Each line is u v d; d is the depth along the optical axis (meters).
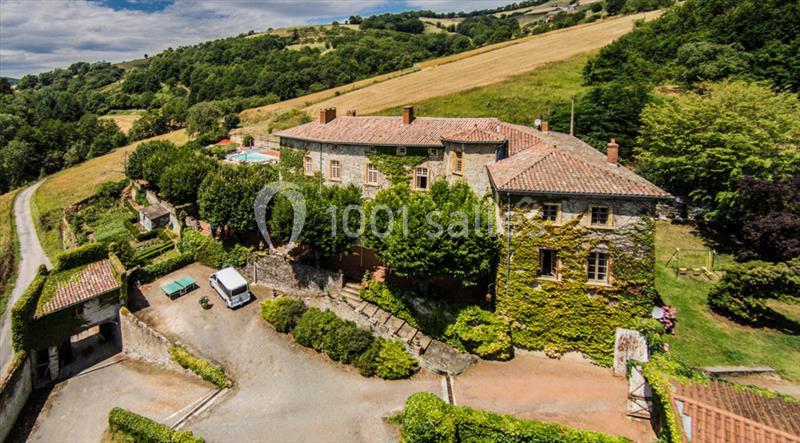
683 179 39.41
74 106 144.62
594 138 53.50
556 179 26.12
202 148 88.81
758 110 38.91
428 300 29.66
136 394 28.45
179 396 27.53
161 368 31.14
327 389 26.75
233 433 23.73
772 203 32.97
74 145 113.56
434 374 27.25
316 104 101.38
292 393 26.61
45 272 34.78
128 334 33.94
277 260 36.97
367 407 25.08
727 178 36.66
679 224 41.38
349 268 35.91
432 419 20.70
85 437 25.27
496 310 28.55
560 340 27.20
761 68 58.75
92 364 32.72
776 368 24.28
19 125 121.00
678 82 65.00
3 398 25.77
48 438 25.50
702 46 64.62
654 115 45.38
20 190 93.94
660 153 41.72
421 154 37.53
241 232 44.00
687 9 77.12
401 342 28.78
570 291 26.53
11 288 52.12
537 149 31.86
